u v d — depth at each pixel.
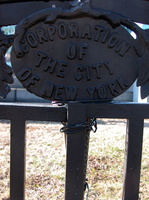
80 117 1.52
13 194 1.61
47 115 1.55
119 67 1.53
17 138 1.57
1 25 1.54
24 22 1.46
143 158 3.66
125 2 1.51
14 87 10.02
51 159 3.60
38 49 1.50
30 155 3.76
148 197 2.62
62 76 1.51
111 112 1.54
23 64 1.51
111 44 1.50
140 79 1.53
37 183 2.89
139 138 1.57
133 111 1.55
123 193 1.63
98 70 1.51
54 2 1.50
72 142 1.54
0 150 3.95
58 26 1.48
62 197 2.59
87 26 1.48
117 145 4.29
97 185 2.86
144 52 1.51
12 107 1.56
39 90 1.53
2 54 1.52
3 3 1.53
